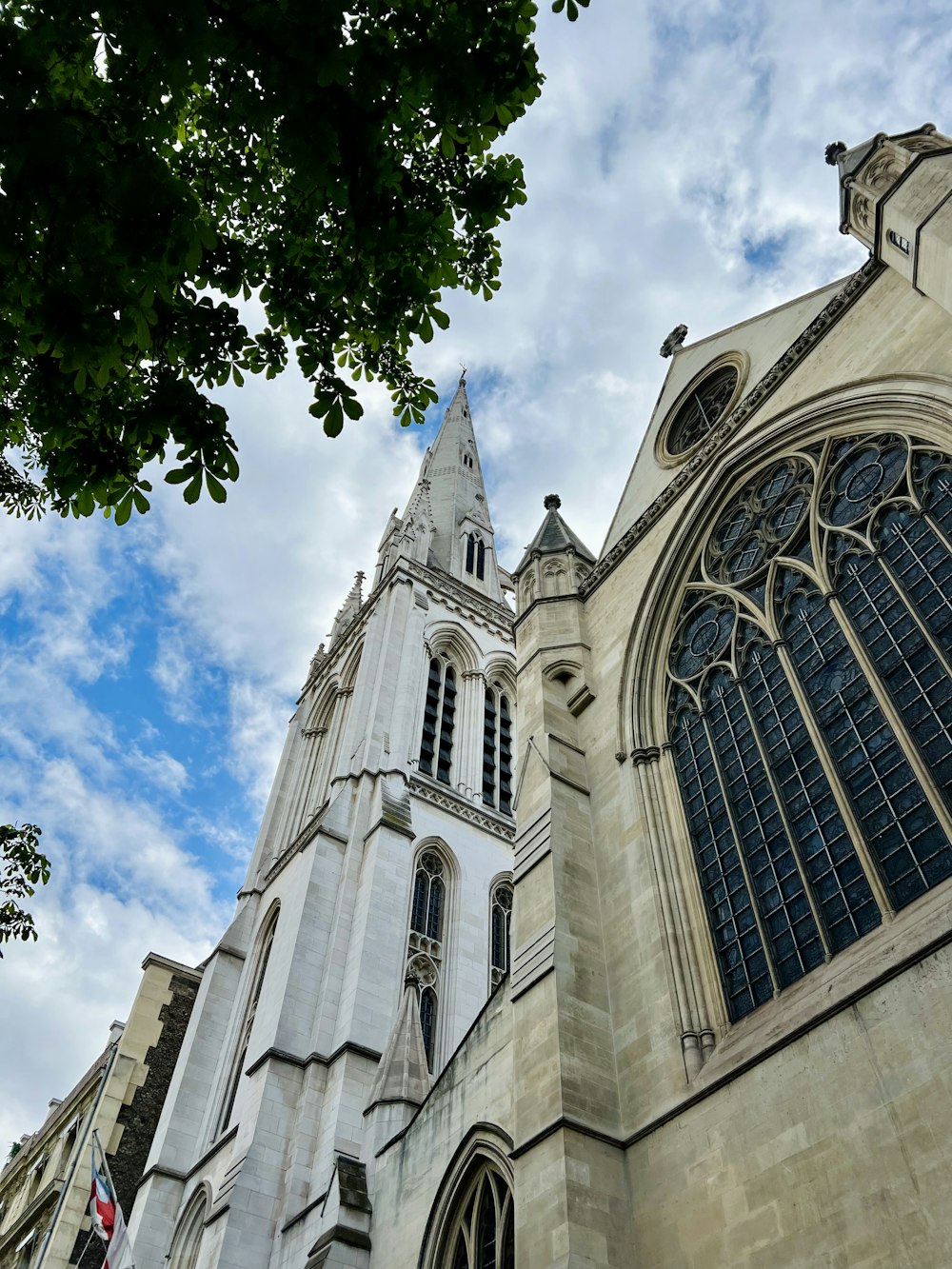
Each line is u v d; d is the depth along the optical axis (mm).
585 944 21203
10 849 17172
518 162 12555
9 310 10492
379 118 10859
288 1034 38562
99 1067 53906
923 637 18125
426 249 12344
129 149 9961
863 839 17250
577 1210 16016
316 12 9695
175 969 54906
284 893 49469
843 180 23188
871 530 20703
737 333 30844
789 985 17203
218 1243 31750
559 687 28234
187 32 9305
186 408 11594
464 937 46125
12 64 9445
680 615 26141
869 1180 13289
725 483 26438
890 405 21578
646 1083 18125
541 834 23656
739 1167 15219
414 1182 25031
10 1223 56062
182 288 11961
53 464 12188
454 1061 25609
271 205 12602
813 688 20344
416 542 71375
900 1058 13852
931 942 14312
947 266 19375
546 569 33188
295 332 12516
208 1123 42844
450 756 57750
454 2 10477
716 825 21156
